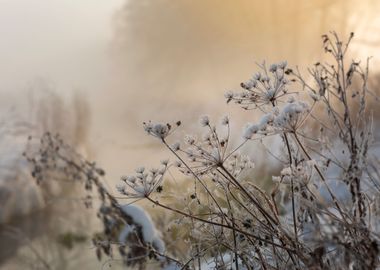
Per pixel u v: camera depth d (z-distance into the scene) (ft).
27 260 20.11
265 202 8.56
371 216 7.50
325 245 7.04
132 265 11.51
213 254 9.34
